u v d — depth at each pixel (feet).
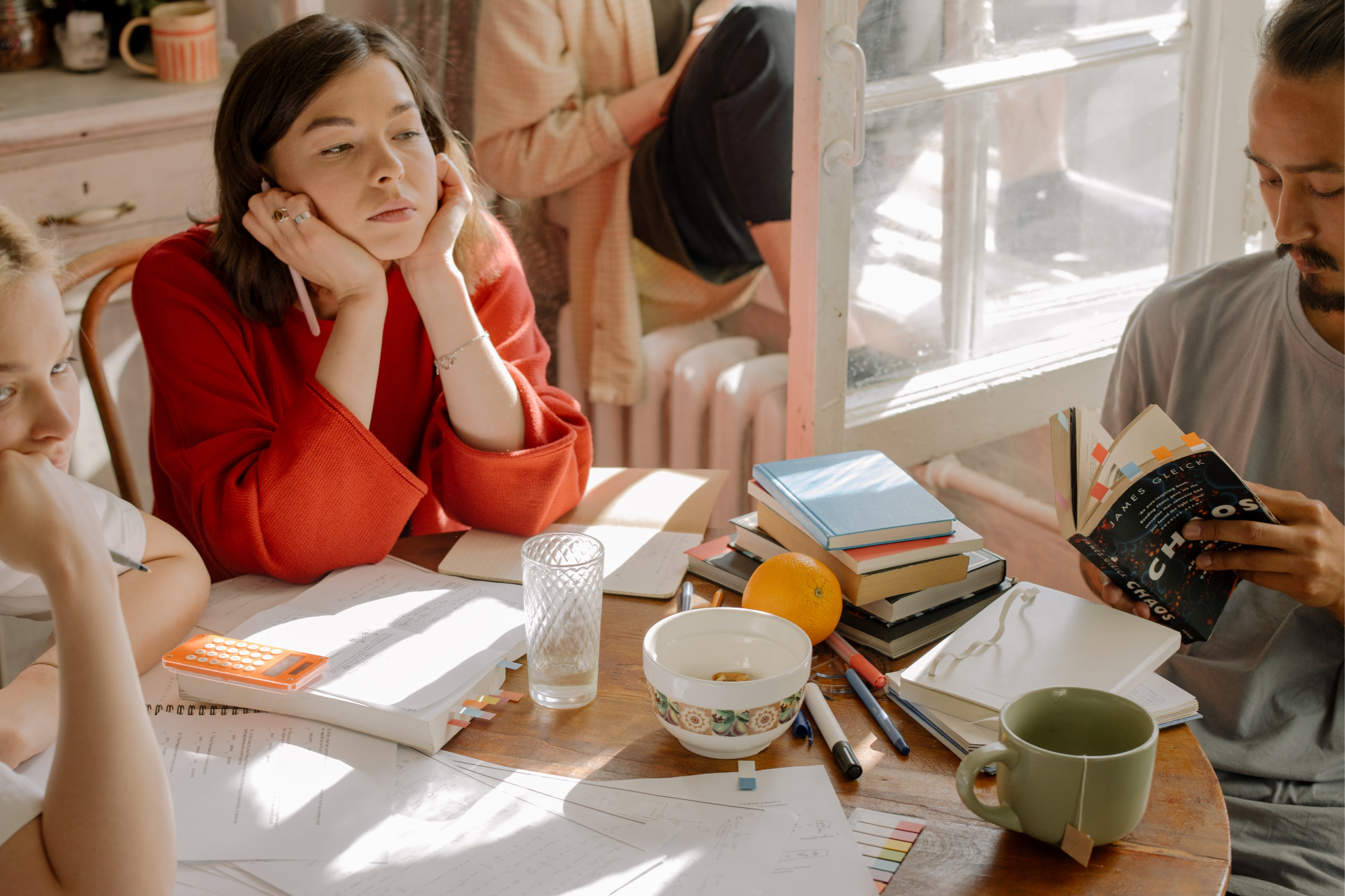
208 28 6.39
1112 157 5.71
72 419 2.55
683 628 2.73
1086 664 2.75
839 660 3.04
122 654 2.02
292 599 3.35
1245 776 3.61
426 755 2.61
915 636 3.06
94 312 4.69
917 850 2.28
